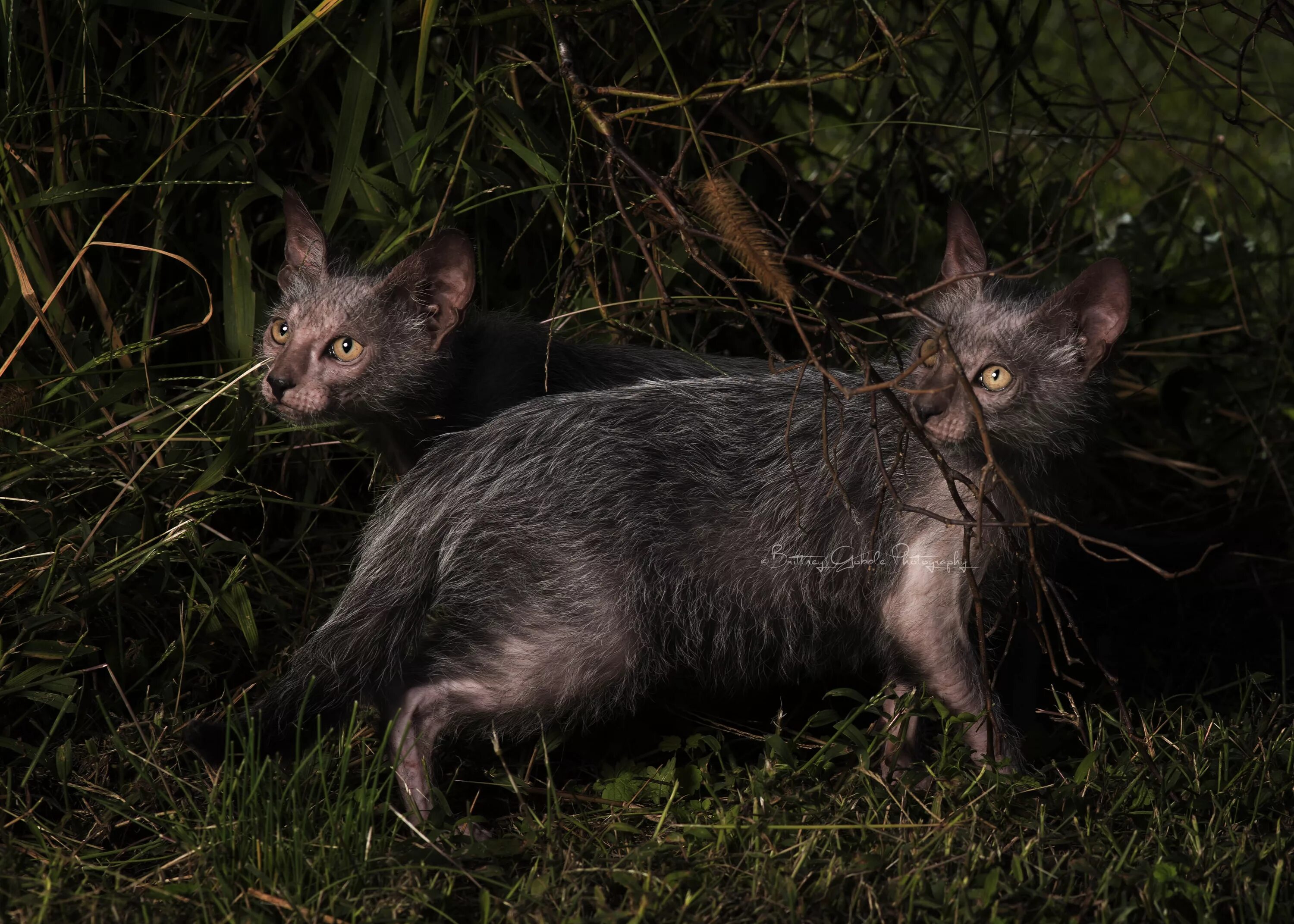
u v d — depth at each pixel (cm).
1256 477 494
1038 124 534
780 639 358
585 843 300
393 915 261
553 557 332
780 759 328
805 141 536
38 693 334
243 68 423
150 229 421
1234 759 329
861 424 349
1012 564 343
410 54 424
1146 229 577
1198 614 436
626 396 359
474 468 350
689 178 463
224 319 422
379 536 356
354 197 425
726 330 480
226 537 400
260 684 370
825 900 268
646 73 461
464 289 380
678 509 345
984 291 355
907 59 464
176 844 293
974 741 338
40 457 387
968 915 255
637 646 337
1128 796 309
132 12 409
